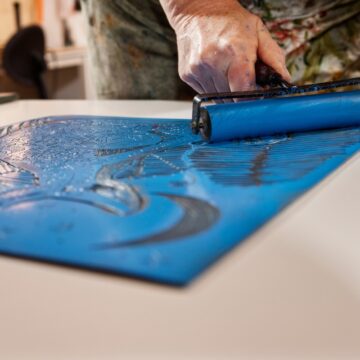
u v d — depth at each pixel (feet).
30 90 10.00
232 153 1.87
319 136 2.11
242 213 1.22
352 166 1.67
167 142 2.12
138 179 1.55
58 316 0.85
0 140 2.28
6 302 0.90
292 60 3.58
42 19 10.11
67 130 2.48
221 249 1.02
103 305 0.87
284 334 0.78
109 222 1.19
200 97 2.06
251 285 0.91
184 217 1.20
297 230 1.15
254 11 3.44
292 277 0.94
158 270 0.94
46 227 1.18
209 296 0.88
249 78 2.26
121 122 2.67
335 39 3.54
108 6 3.77
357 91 2.21
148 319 0.83
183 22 2.64
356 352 0.75
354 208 1.29
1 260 1.04
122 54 3.91
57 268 1.00
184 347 0.76
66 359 0.75
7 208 1.32
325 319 0.82
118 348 0.77
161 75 3.92
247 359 0.73
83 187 1.49
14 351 0.77
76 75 9.95
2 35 9.62
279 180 1.49
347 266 0.98
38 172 1.69
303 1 3.39
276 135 2.17
